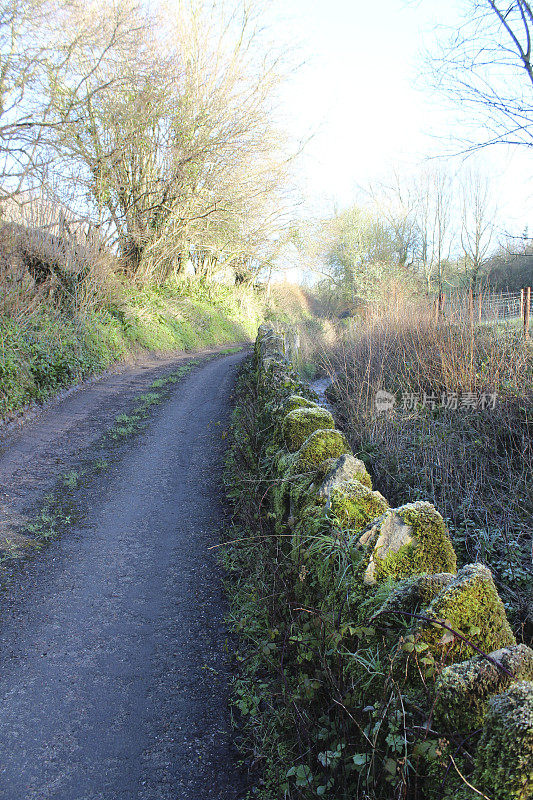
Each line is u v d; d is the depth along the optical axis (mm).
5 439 8391
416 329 10062
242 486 6141
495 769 1611
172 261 24812
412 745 1982
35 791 2828
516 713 1607
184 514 6234
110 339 14922
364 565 2613
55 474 7305
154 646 3990
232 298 31703
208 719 3297
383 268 28266
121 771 2951
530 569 5012
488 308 9961
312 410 4926
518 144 9305
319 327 24266
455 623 2104
